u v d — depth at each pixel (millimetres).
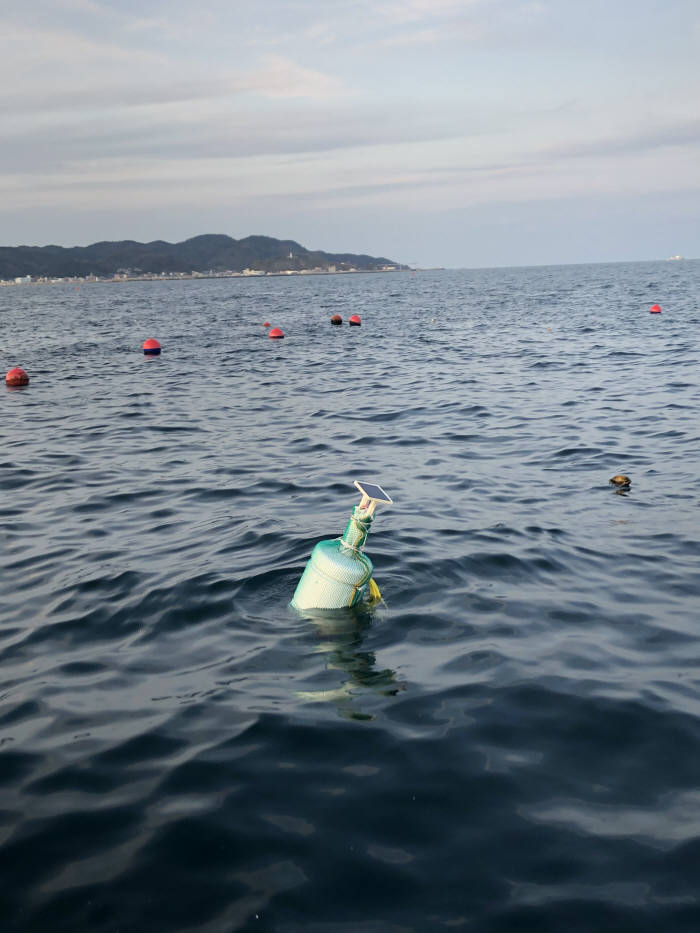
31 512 5527
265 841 2072
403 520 5039
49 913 1837
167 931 1776
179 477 6453
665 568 4125
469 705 2762
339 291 69562
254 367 14750
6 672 3133
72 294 102312
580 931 1756
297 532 4789
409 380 12289
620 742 2527
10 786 2342
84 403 10828
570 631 3385
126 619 3609
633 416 8531
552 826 2113
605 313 27125
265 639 3340
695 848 2010
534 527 4840
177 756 2475
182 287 119125
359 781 2328
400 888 1900
